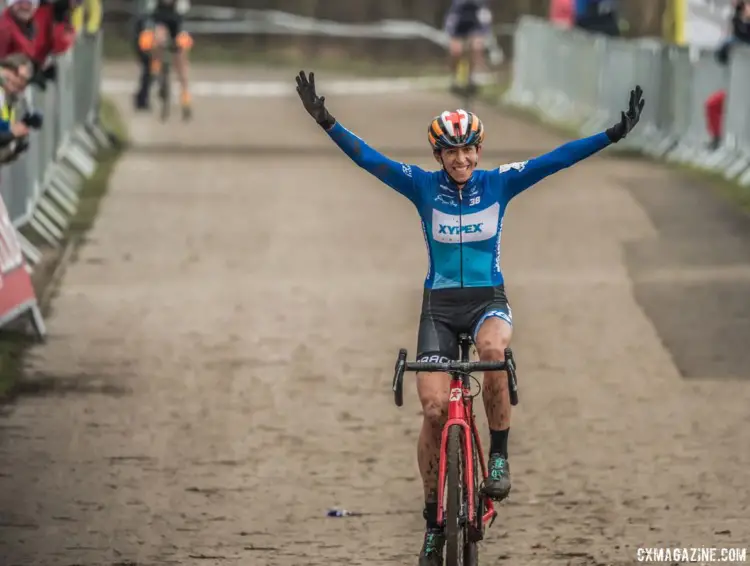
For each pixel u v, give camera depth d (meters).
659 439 26.23
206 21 123.81
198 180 56.59
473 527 18.08
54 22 35.47
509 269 41.00
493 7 122.75
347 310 36.50
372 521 22.39
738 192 51.97
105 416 27.70
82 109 60.78
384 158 19.44
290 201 52.53
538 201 52.19
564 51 77.56
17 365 31.06
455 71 89.38
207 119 77.00
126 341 33.34
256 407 28.42
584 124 72.62
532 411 28.02
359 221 49.00
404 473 24.66
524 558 20.72
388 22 125.19
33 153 43.69
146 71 76.00
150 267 41.34
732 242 44.25
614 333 33.81
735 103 55.19
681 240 44.75
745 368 30.81
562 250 43.62
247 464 25.06
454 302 19.34
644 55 65.31
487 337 18.75
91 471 24.58
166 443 26.14
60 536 21.58
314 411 28.19
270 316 35.84
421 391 18.77
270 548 21.20
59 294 37.78
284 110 82.69
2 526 21.94
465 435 18.02
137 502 23.12
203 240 45.22
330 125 19.03
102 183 54.47
